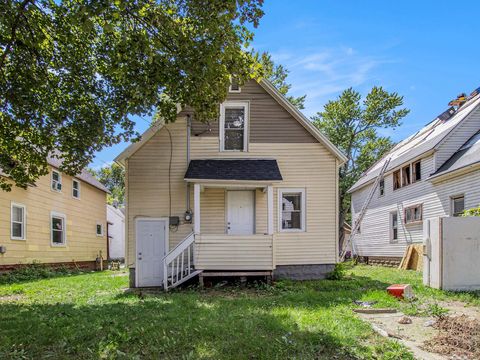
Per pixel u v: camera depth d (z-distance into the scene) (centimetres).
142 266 1192
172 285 1086
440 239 922
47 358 459
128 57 724
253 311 690
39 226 1670
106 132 862
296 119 1270
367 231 2398
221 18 633
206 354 457
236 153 1250
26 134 930
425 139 1923
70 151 903
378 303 779
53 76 860
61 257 1864
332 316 643
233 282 1160
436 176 1545
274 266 1123
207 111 792
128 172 1223
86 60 829
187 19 690
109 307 751
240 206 1240
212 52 665
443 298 822
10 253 1459
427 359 441
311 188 1255
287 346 478
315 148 1268
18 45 774
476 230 918
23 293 1035
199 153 1242
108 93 841
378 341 509
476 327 573
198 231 1116
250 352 463
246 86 1276
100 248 2386
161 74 720
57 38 815
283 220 1258
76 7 712
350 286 1065
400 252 1931
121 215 3459
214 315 654
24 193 1564
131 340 513
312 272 1234
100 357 457
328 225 1248
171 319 625
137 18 668
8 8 646
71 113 858
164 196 1220
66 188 1942
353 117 3288
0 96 820
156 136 1238
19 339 527
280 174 1166
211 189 1238
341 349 470
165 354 464
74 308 753
